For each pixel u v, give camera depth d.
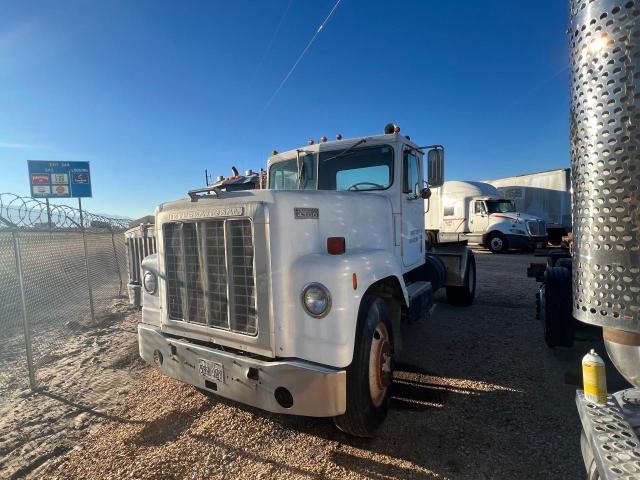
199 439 2.73
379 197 3.49
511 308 6.39
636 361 1.34
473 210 17.94
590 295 1.40
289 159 4.43
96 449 2.65
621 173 1.28
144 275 3.25
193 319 2.81
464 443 2.61
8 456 2.60
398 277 3.04
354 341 2.34
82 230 6.23
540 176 18.16
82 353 4.75
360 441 2.67
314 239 2.62
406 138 4.02
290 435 2.76
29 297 6.15
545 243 16.50
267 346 2.38
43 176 8.11
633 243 1.27
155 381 3.82
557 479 2.23
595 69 1.33
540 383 3.50
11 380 3.95
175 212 2.86
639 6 1.21
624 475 1.28
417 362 4.07
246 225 2.47
